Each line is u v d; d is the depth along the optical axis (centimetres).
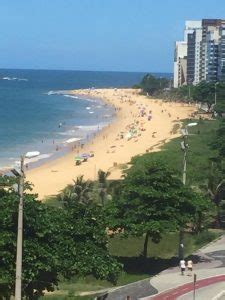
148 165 6738
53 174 13000
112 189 8731
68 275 4822
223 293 5347
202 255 6744
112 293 5403
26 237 4459
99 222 5478
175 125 19925
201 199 6650
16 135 19188
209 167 9312
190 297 5238
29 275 4294
